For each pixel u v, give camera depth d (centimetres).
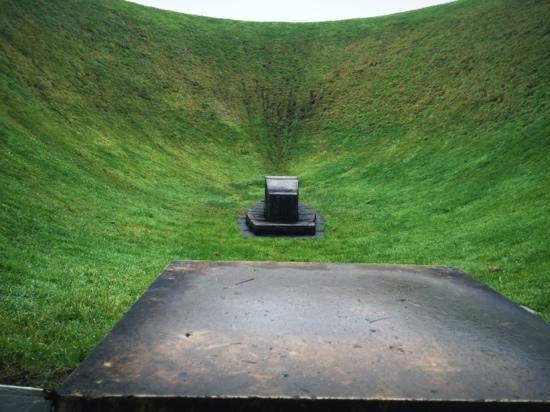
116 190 1658
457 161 2100
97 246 1012
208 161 2934
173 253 1084
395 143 2831
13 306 577
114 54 3416
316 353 198
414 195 1844
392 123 3119
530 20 3150
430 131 2725
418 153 2495
